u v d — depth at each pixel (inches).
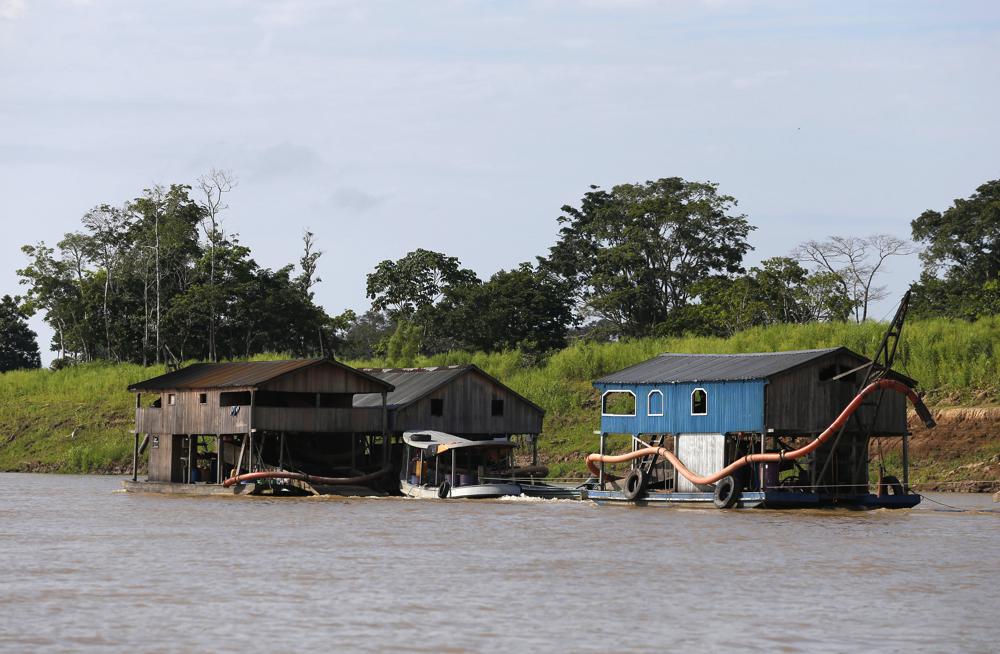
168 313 7554.1
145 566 2159.2
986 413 4510.3
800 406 3376.0
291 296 7701.8
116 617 1688.0
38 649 1499.8
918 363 5027.1
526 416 4397.1
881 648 1545.3
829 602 1838.1
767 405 3334.2
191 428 4210.1
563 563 2220.7
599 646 1541.6
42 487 4485.7
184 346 7682.1
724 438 3442.4
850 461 3447.3
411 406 4200.3
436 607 1775.3
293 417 4033.0
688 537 2632.9
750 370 3459.6
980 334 5103.3
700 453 3506.4
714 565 2202.3
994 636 1614.2
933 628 1659.7
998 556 2331.4
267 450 4264.3
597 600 1841.8
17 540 2556.6
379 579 2021.4
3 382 6958.7
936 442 4500.5
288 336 7760.8
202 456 4350.4
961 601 1851.6
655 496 3508.9
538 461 5132.9
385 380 4608.8
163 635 1578.5
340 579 2018.9
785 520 3024.1
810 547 2459.4
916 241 7578.7
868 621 1701.5
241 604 1787.6
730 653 1513.3
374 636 1582.2
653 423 3636.8
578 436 5290.4
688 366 3747.5
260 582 1984.5
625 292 7465.6
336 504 3570.4
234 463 4264.3
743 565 2204.7
